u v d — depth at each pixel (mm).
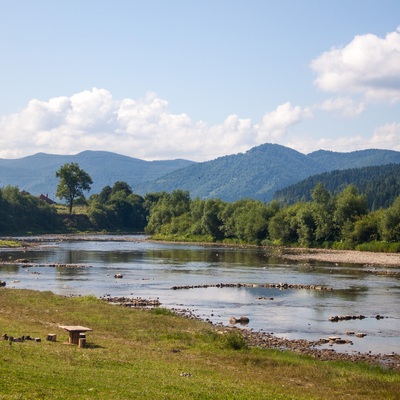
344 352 44406
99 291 78625
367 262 132500
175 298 73125
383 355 43625
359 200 189875
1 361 28969
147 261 130250
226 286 86250
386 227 170000
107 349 37406
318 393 30359
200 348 41688
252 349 42500
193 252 164750
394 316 61250
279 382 32469
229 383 30641
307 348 45219
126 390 26250
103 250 167375
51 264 117438
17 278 92438
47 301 60562
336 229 191250
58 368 29344
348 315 61250
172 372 31984
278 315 61281
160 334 46156
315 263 129125
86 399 23828
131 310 57938
